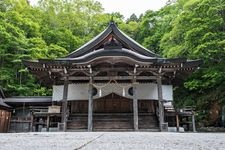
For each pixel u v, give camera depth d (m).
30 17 35.97
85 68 17.62
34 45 28.59
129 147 2.10
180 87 25.88
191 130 18.75
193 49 21.77
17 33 27.53
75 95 20.12
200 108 23.09
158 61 17.06
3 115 21.03
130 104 20.47
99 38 19.42
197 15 21.94
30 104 23.06
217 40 19.33
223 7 20.50
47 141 2.98
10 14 29.39
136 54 17.20
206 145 2.46
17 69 27.70
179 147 2.15
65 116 16.98
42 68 17.84
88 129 16.50
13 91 26.94
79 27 44.94
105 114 19.58
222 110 21.75
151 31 36.09
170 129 16.81
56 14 46.34
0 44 26.94
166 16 33.06
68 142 2.76
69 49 35.38
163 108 17.06
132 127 17.59
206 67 22.77
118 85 19.69
